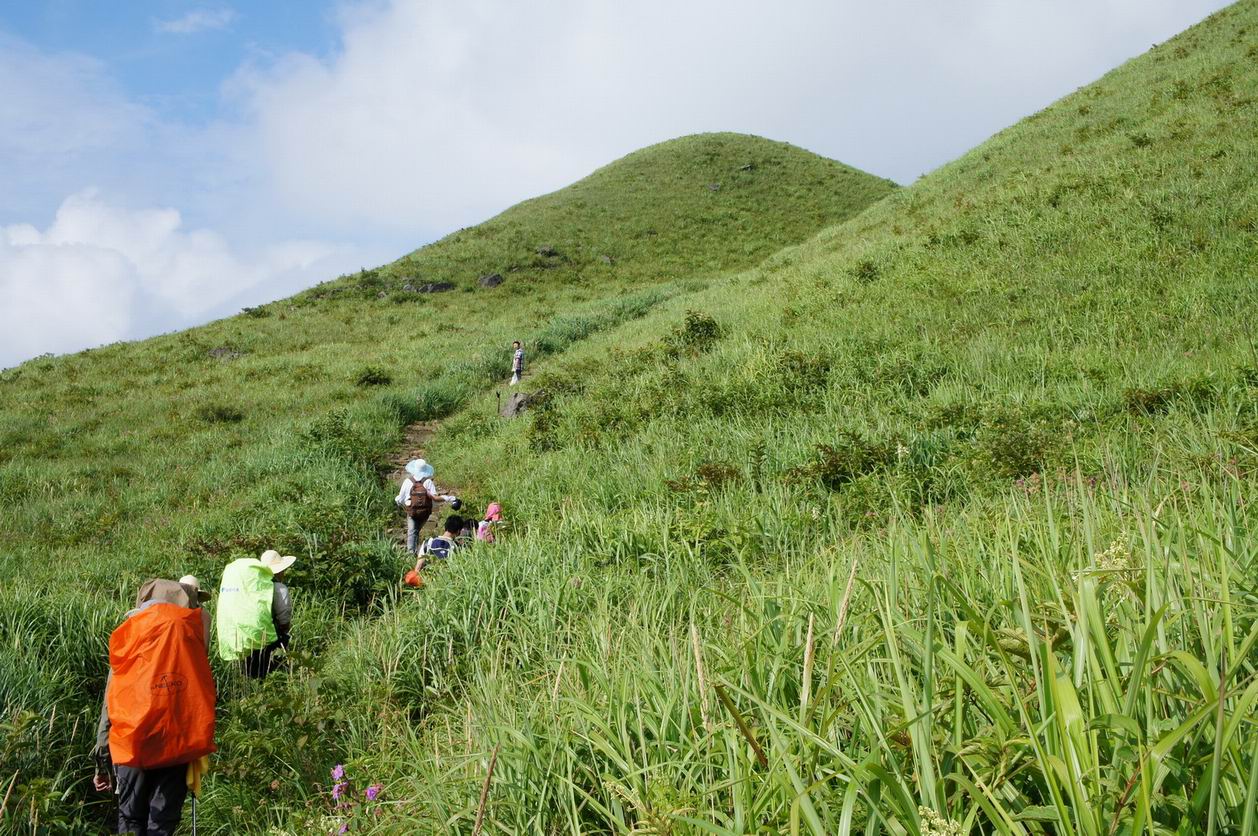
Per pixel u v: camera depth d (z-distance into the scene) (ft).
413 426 66.03
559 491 33.91
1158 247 45.78
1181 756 5.10
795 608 9.93
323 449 50.78
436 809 9.59
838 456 26.84
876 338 44.62
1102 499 13.64
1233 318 34.53
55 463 54.39
